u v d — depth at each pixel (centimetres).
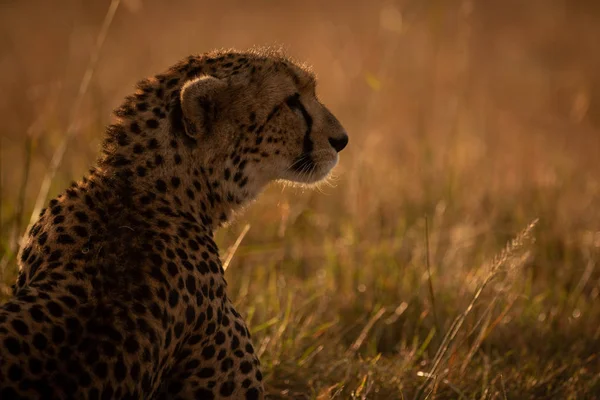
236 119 699
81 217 626
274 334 877
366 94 1759
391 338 950
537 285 1072
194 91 656
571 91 2130
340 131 760
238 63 716
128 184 649
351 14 2703
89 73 1007
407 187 1329
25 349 522
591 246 1144
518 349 921
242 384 650
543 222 1173
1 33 2422
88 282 579
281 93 722
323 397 722
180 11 2758
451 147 1471
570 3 2934
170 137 672
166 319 591
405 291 1024
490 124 1822
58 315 548
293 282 1034
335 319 959
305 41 2325
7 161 1461
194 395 633
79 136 1281
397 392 802
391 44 1568
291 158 735
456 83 1895
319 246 1163
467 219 1158
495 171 1493
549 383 842
